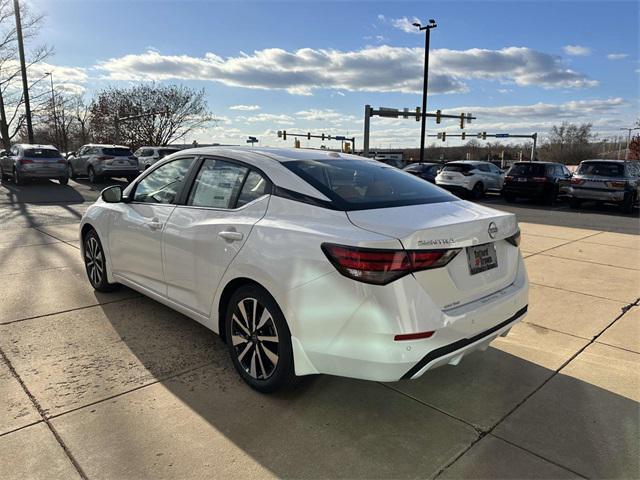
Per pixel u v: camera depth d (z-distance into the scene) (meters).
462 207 3.18
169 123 46.16
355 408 2.96
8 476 2.29
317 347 2.65
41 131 53.34
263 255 2.88
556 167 18.36
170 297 3.84
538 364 3.60
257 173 3.28
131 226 4.20
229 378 3.28
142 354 3.61
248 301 3.08
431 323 2.51
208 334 4.00
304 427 2.75
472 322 2.70
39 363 3.43
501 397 3.13
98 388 3.11
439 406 3.01
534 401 3.08
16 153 19.45
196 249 3.42
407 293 2.46
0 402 2.91
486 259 2.95
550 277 6.04
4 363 3.42
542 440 2.68
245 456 2.49
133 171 21.38
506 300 2.98
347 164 3.54
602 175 15.50
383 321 2.45
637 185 15.43
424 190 3.44
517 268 3.28
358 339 2.50
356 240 2.50
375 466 2.44
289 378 2.89
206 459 2.46
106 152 20.92
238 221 3.14
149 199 4.20
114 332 4.00
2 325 4.10
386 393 3.14
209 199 3.54
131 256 4.27
